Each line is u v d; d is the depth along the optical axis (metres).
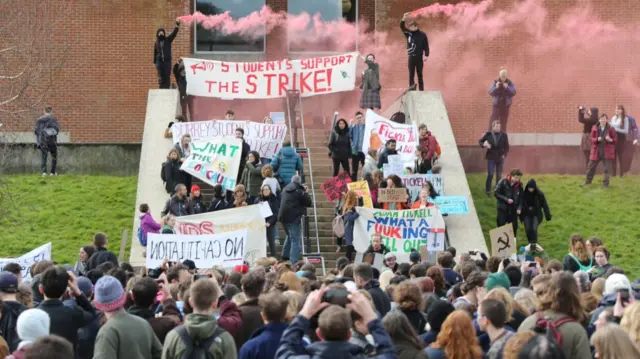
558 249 26.27
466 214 26.31
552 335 8.95
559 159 33.12
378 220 23.00
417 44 31.16
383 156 26.19
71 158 31.95
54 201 28.75
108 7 35.47
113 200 28.98
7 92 32.09
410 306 10.05
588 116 31.53
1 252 25.42
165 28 35.78
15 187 29.64
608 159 29.98
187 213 23.36
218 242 18.95
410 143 27.34
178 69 31.41
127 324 9.57
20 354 7.08
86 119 35.38
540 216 25.58
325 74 31.53
